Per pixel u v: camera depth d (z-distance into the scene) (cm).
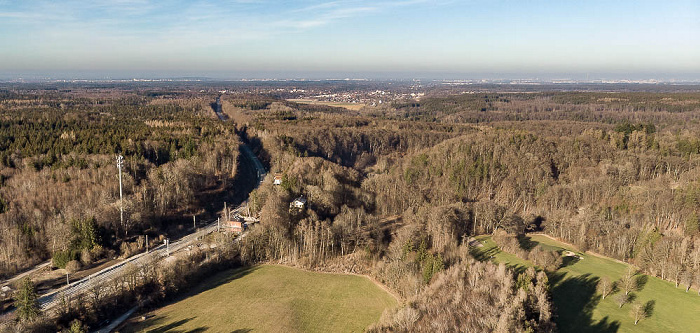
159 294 10731
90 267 11975
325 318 10050
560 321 9231
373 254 13238
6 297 10175
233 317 10012
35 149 17062
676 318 9500
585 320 9350
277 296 11025
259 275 12250
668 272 11388
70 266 11431
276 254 13362
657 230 13038
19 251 11950
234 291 11281
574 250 14012
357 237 13525
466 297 8956
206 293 11206
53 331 8981
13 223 12688
